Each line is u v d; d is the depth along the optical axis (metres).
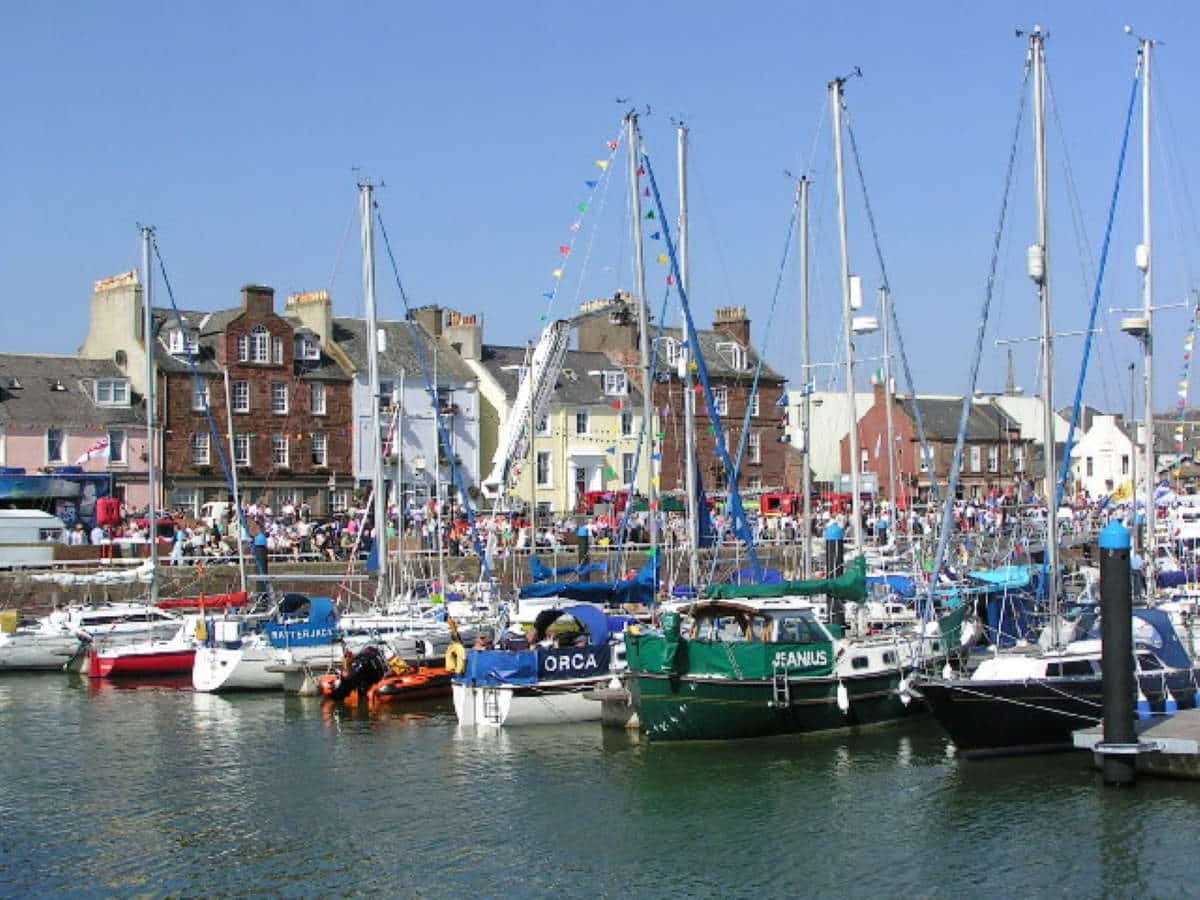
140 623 50.91
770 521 71.88
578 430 86.75
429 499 66.25
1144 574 42.72
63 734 38.59
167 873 26.48
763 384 93.25
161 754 35.88
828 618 38.62
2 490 62.69
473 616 47.12
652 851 27.05
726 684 34.06
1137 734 29.73
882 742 34.72
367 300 50.12
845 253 44.06
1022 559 52.62
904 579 43.69
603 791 31.06
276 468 78.19
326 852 27.50
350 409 81.12
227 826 29.31
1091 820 27.47
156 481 73.00
